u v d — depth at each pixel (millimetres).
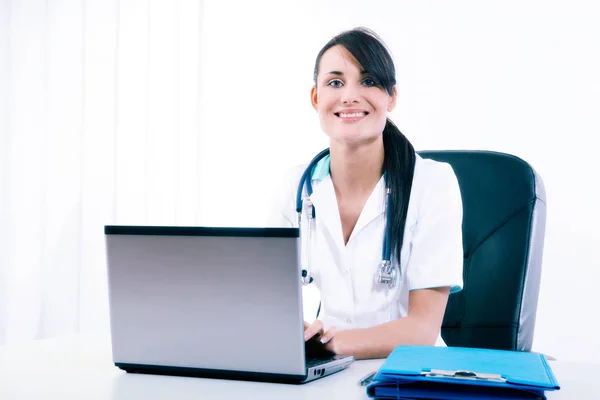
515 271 1323
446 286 1218
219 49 2523
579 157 2107
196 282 781
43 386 767
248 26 2494
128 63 2625
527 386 632
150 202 2586
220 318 778
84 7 2682
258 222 2465
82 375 827
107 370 857
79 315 2654
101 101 2656
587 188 2096
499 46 2203
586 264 2090
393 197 1252
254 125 2482
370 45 1256
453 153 1428
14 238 2727
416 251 1241
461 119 2246
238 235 755
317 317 1340
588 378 827
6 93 2754
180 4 2564
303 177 1315
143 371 835
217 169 2516
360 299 1278
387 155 1290
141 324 816
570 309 2105
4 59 2752
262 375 776
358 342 995
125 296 819
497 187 1368
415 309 1197
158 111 2586
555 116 2137
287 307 748
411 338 1068
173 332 802
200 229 772
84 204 2672
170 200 2562
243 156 2490
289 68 2449
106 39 2654
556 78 2137
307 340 943
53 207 2701
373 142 1274
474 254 1360
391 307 1273
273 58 2467
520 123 2178
